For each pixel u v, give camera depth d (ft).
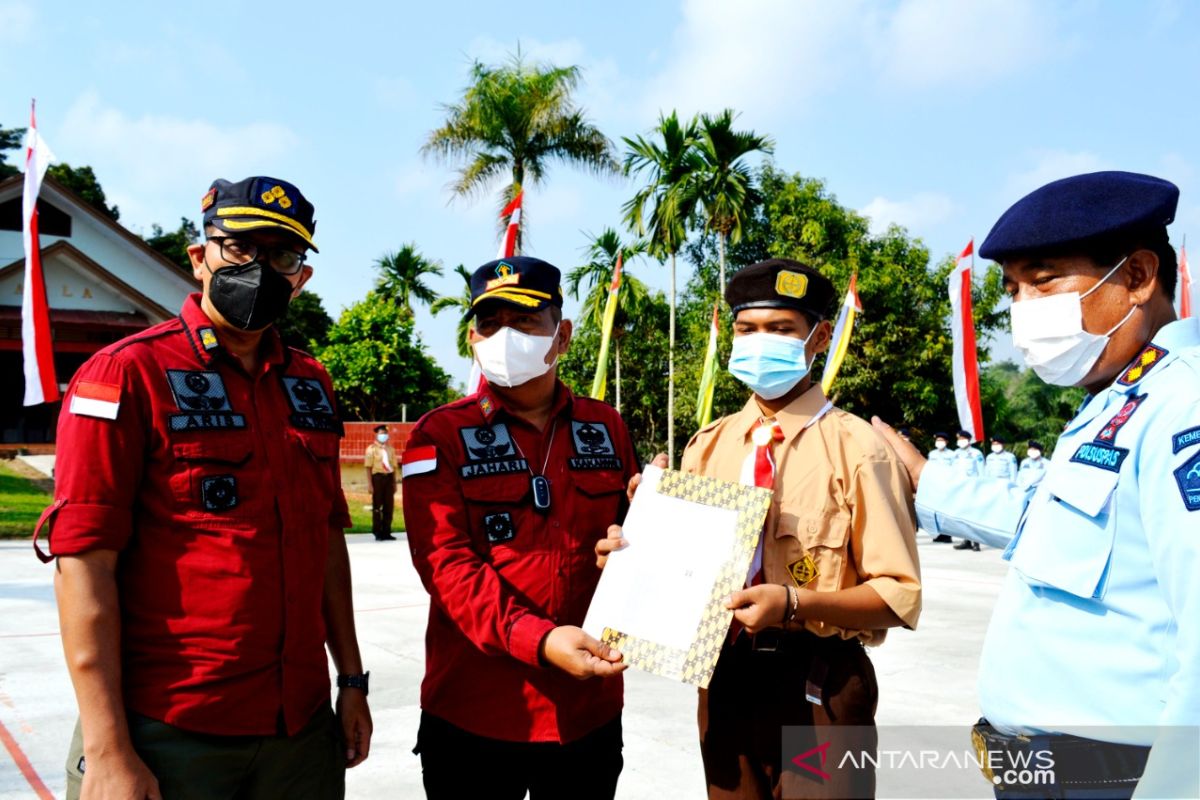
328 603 8.27
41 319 30.73
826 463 7.57
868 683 7.52
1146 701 5.09
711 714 7.84
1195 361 5.17
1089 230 5.64
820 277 7.98
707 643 6.92
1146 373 5.49
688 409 73.15
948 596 30.45
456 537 8.13
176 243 131.54
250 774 7.04
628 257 75.36
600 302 77.51
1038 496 5.93
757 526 7.09
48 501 55.36
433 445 8.38
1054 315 5.82
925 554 45.34
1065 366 5.95
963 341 34.24
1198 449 4.79
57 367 81.46
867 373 70.38
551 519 8.34
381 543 46.06
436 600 8.13
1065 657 5.43
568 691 8.05
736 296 8.09
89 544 6.34
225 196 7.29
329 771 7.60
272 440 7.32
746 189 70.23
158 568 6.74
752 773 7.59
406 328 98.58
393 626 24.13
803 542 7.45
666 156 70.13
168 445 6.81
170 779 6.59
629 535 7.38
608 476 8.79
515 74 66.08
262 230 7.16
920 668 19.85
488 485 8.29
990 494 7.23
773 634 7.43
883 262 72.43
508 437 8.55
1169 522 4.85
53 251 77.97
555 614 8.16
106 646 6.35
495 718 8.00
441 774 8.22
